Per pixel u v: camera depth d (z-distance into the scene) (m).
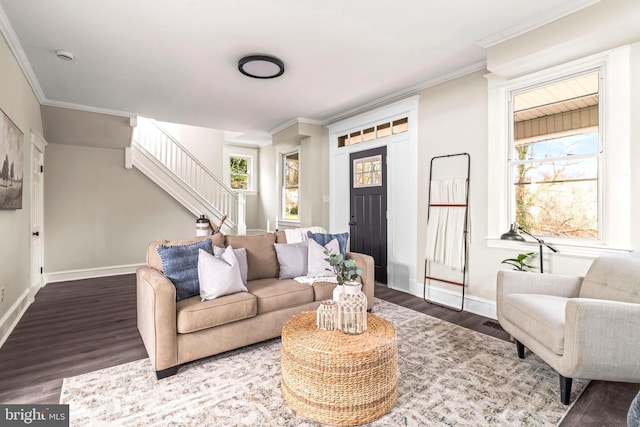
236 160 8.02
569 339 1.73
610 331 1.68
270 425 1.65
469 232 3.49
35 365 2.29
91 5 2.32
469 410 1.77
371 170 4.73
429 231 3.84
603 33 2.30
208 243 2.74
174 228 5.99
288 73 3.55
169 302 2.10
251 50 3.02
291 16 2.48
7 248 2.80
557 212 2.88
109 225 5.35
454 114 3.61
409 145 4.13
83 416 1.72
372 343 1.76
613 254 2.48
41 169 4.53
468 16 2.51
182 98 4.32
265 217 7.95
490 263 3.30
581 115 2.72
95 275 5.20
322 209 5.57
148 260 2.76
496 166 3.22
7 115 2.66
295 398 1.75
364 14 2.47
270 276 3.16
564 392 1.82
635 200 2.40
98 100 4.36
